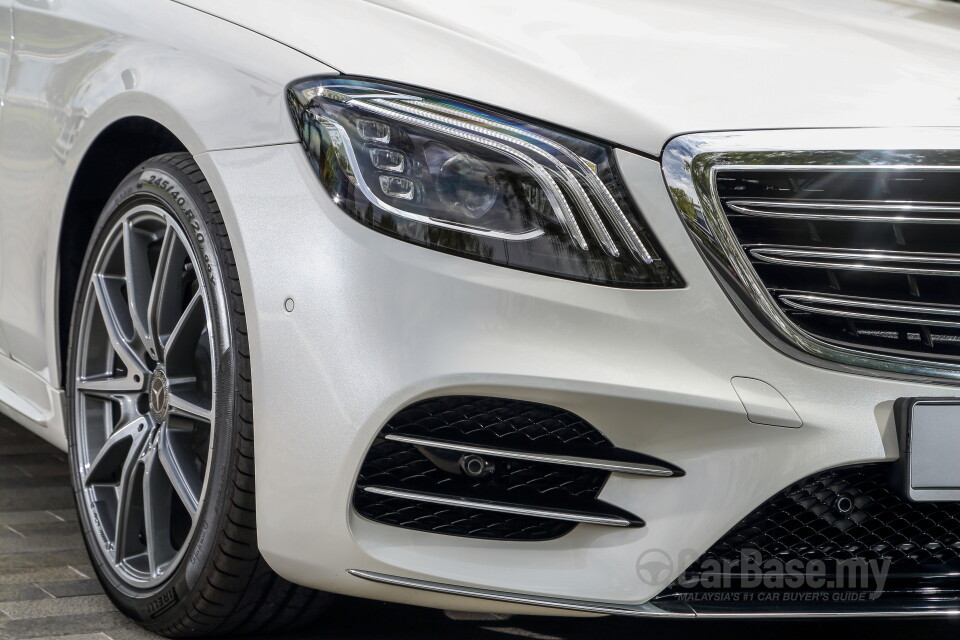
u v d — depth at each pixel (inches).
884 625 197.5
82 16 203.6
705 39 184.2
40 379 215.5
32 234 209.8
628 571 157.2
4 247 221.6
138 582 178.1
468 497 157.9
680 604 159.3
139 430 184.9
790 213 155.9
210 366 171.5
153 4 191.6
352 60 161.3
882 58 186.5
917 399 155.9
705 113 158.7
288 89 159.0
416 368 147.4
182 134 168.4
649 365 150.7
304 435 151.3
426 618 186.7
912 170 157.9
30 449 280.7
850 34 201.2
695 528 154.7
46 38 212.2
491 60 163.0
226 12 179.3
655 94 161.3
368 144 152.9
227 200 159.2
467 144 152.9
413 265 148.9
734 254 153.4
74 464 196.1
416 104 154.9
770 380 153.9
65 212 199.2
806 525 161.2
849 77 174.6
